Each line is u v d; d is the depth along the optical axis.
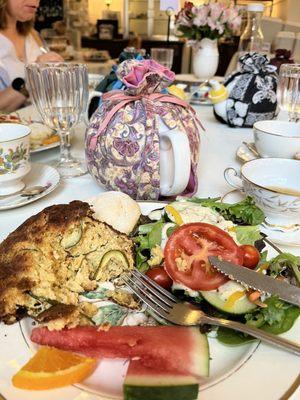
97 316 0.43
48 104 0.82
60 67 0.80
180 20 1.58
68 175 0.78
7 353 0.37
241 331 0.39
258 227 0.52
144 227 0.52
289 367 0.35
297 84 0.97
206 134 1.06
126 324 0.42
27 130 0.69
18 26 1.86
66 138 0.87
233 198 0.66
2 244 0.47
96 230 0.49
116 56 4.32
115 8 4.84
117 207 0.53
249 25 1.61
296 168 0.63
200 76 1.65
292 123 0.83
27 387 0.34
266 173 0.64
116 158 0.61
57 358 0.36
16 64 1.77
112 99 0.64
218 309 0.42
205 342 0.38
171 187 0.62
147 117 0.60
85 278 0.47
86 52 2.82
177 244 0.47
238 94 1.06
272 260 0.48
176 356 0.37
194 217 0.52
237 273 0.43
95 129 0.64
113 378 0.36
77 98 0.83
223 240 0.47
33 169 0.77
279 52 1.51
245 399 0.33
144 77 0.62
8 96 1.48
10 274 0.43
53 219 0.48
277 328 0.39
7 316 0.41
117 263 0.49
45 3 4.47
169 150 0.61
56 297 0.43
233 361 0.37
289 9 2.90
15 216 0.63
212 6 1.54
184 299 0.45
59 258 0.46
